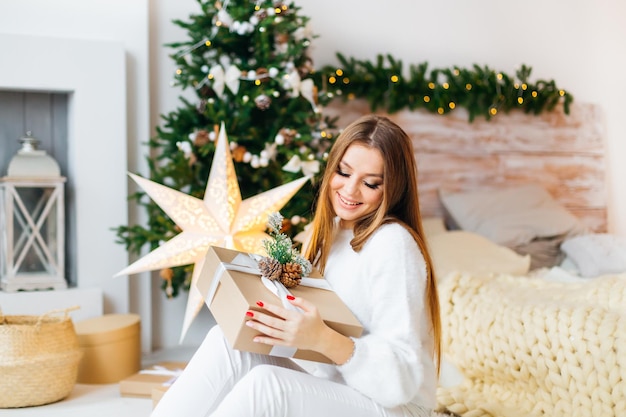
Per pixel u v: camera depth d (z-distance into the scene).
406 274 1.47
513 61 4.23
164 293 3.46
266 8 3.02
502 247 3.37
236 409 1.35
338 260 1.63
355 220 1.63
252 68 3.08
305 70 3.19
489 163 4.05
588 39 4.43
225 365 1.51
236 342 1.37
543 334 1.93
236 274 1.46
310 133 3.10
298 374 1.42
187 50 3.13
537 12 4.29
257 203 2.25
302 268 1.55
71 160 3.25
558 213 3.75
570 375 1.87
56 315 2.99
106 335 2.77
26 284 3.00
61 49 3.09
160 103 3.46
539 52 4.30
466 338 2.22
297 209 2.95
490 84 3.94
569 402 1.88
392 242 1.50
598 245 3.37
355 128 1.57
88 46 3.13
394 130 1.55
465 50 4.11
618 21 4.51
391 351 1.40
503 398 2.10
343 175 1.58
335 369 1.62
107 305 3.18
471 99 3.90
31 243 3.02
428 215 3.91
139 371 2.93
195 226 2.21
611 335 1.78
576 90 4.40
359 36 3.85
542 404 1.97
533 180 4.16
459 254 3.22
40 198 3.02
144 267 2.16
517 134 4.11
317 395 1.40
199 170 3.13
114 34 3.25
